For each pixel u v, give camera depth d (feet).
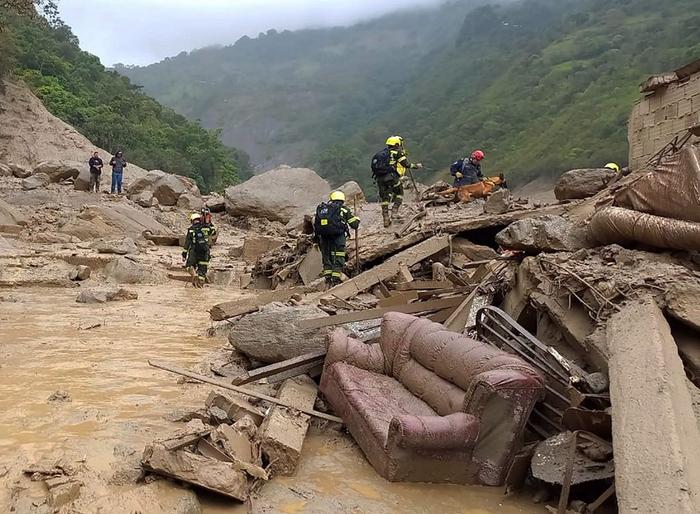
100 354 24.67
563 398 16.20
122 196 92.12
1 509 12.04
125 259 49.73
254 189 90.02
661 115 38.42
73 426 16.69
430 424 14.42
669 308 16.44
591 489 14.11
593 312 18.13
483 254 38.14
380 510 13.56
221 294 44.09
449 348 16.98
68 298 38.22
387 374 19.10
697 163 19.57
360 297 34.19
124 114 223.51
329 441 17.06
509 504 14.25
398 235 41.04
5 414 17.38
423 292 26.43
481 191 49.62
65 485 12.67
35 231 64.44
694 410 13.32
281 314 21.95
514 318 21.90
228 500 13.34
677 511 10.19
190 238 48.24
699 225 18.75
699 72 35.37
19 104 140.46
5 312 32.45
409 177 52.65
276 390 20.04
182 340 27.99
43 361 23.20
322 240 37.58
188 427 14.58
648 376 13.60
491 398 14.69
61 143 140.05
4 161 128.98
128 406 18.60
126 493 12.58
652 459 11.50
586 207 32.42
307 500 13.79
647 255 20.24
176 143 234.79
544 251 24.22
